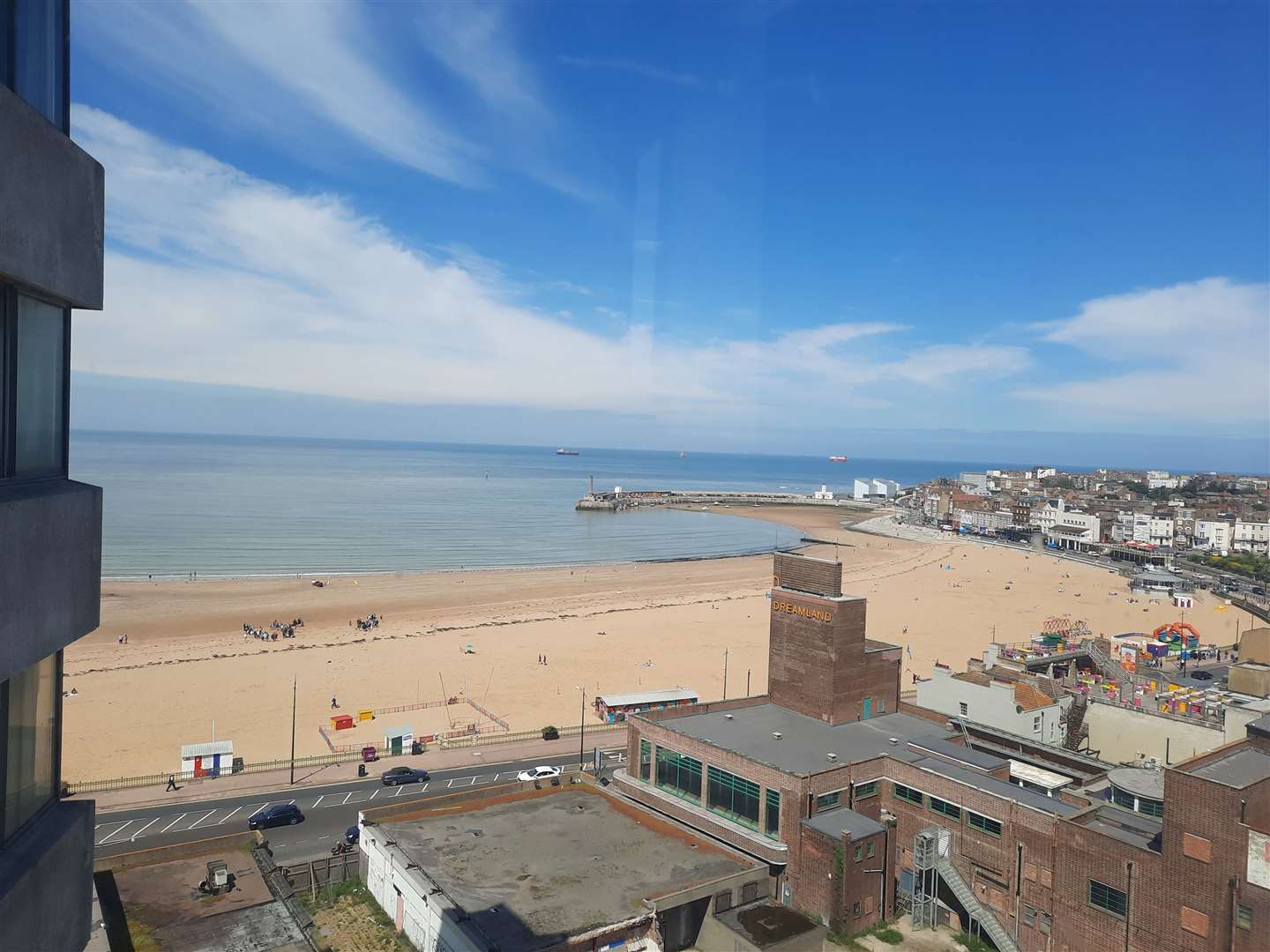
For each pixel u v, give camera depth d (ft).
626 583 580.30
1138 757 192.44
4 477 31.17
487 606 480.64
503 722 273.75
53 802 36.88
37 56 33.58
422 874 122.62
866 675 180.86
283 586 495.41
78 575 35.58
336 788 208.03
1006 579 634.02
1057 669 296.30
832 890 130.93
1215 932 101.60
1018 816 128.47
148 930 107.04
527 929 107.86
